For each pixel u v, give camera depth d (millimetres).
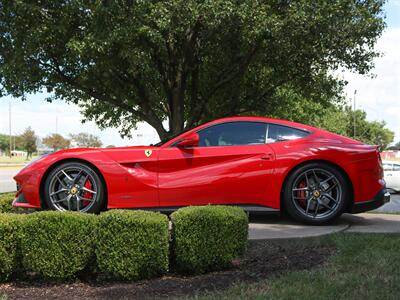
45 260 3941
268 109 14617
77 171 5801
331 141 5844
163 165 5730
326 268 4031
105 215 3998
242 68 12758
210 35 11328
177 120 13203
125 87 13289
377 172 5805
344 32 11000
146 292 3730
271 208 5719
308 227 5578
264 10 10227
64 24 10359
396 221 6184
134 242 3943
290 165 5684
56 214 3982
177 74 13000
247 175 5688
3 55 11414
